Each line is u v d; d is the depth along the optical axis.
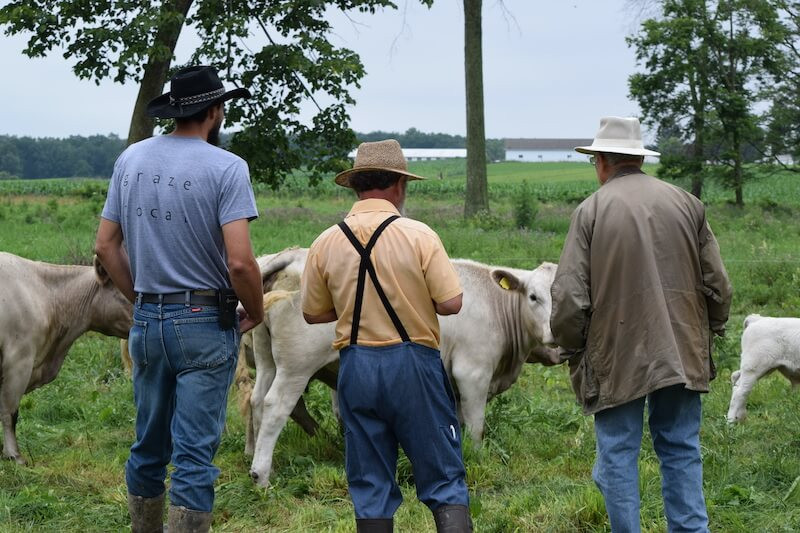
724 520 4.93
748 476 5.70
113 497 5.49
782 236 26.39
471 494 5.60
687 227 4.10
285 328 5.87
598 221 4.12
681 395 4.13
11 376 6.33
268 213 31.00
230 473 6.11
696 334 4.09
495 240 21.66
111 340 10.36
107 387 8.55
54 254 17.81
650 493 5.33
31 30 14.45
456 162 134.88
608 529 4.81
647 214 4.07
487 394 6.82
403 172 3.97
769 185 64.81
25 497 5.33
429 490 3.79
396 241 3.81
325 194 52.56
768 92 42.78
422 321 3.79
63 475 5.89
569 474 6.03
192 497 3.81
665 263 4.04
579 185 74.12
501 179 92.00
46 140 141.88
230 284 4.02
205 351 3.90
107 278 6.68
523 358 6.71
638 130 4.35
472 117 28.98
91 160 145.75
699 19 41.94
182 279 3.90
